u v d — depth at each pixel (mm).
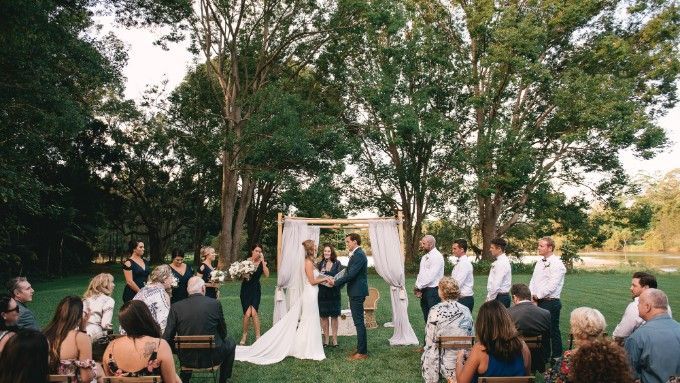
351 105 31766
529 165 25766
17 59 15367
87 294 6043
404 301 9219
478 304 14438
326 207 26672
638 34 28094
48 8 14930
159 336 4316
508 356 3875
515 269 30547
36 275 29078
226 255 27062
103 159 37750
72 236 31547
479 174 26750
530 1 26406
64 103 16656
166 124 30125
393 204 33938
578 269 30969
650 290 4211
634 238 71375
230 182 27312
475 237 39781
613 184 29688
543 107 30031
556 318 7070
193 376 6934
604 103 24594
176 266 8484
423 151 31156
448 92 30047
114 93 32156
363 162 33406
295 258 9867
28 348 3166
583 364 3004
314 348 7957
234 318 11711
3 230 18422
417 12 30250
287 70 30672
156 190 42031
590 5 25750
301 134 23844
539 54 26094
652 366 3982
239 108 27234
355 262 8070
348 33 26953
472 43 29844
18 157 16047
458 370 4324
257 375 6973
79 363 4281
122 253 49625
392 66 27484
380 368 7285
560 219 30484
